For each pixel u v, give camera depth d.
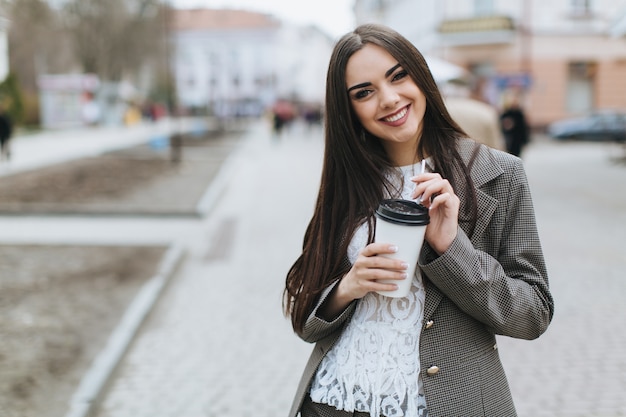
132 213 10.69
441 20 28.09
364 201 1.66
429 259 1.54
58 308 5.65
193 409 3.77
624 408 3.61
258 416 3.66
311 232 1.75
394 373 1.57
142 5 42.88
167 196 13.12
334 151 1.69
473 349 1.58
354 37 1.63
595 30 27.73
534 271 1.61
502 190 1.62
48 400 3.80
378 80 1.58
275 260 7.57
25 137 36.53
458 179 1.61
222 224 10.13
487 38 27.05
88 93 47.50
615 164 17.73
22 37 34.06
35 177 16.17
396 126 1.60
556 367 4.21
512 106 13.49
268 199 12.98
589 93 28.47
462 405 1.53
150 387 4.09
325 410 1.66
